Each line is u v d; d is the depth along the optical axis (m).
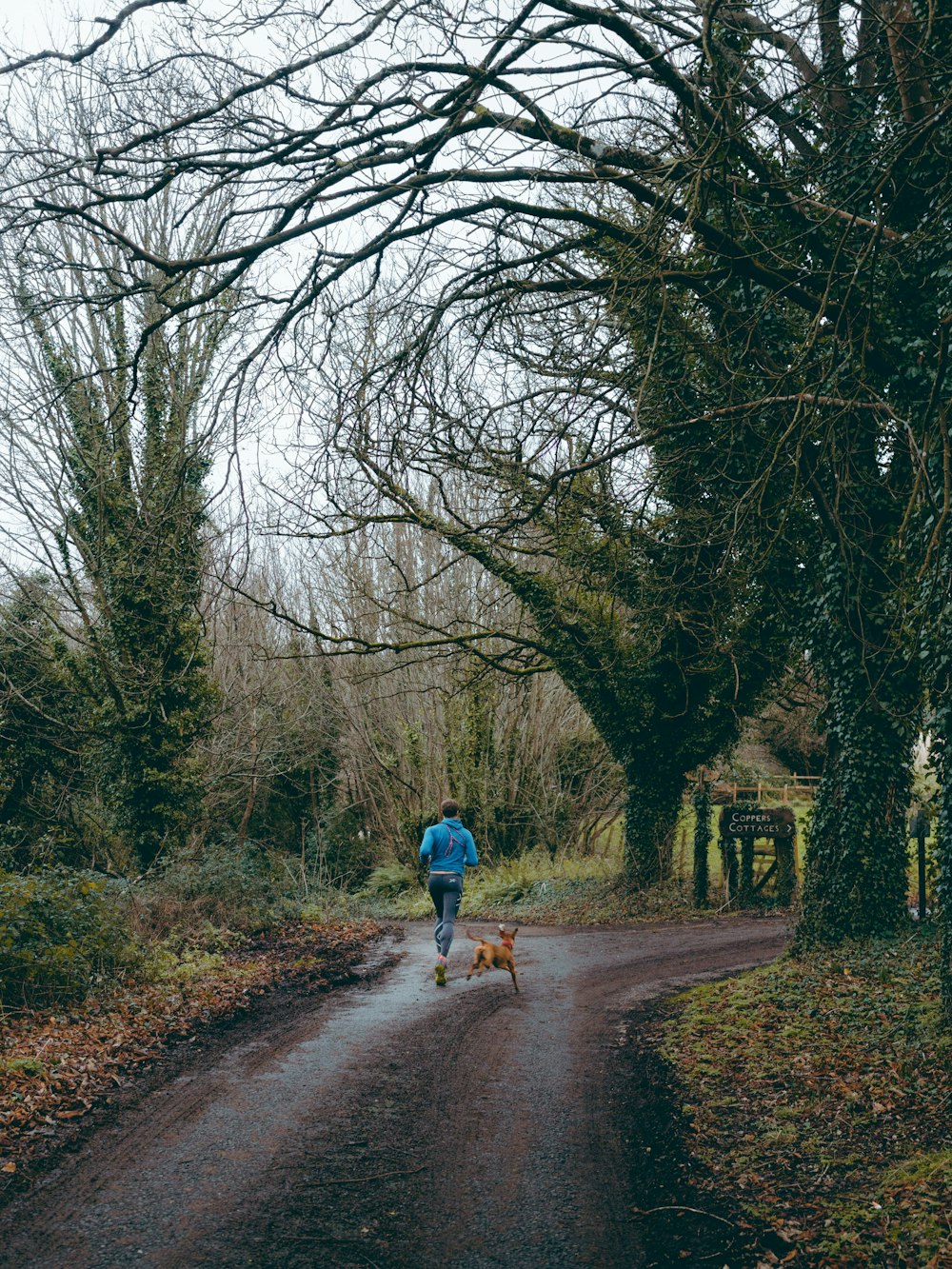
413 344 9.57
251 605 30.69
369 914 23.72
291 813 34.00
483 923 21.08
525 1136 6.64
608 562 15.95
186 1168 5.97
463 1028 9.66
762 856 24.72
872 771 12.95
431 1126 6.80
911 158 7.52
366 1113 7.05
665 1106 7.23
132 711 20.44
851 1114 6.78
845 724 13.05
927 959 11.27
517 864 27.50
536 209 8.66
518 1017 10.22
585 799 29.89
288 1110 7.09
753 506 8.93
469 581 29.52
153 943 13.02
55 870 11.33
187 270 8.65
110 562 18.67
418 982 12.17
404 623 28.09
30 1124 6.49
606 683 21.14
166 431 14.77
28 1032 8.61
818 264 11.30
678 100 8.62
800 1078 7.65
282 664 31.94
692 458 11.47
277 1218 5.32
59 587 22.19
